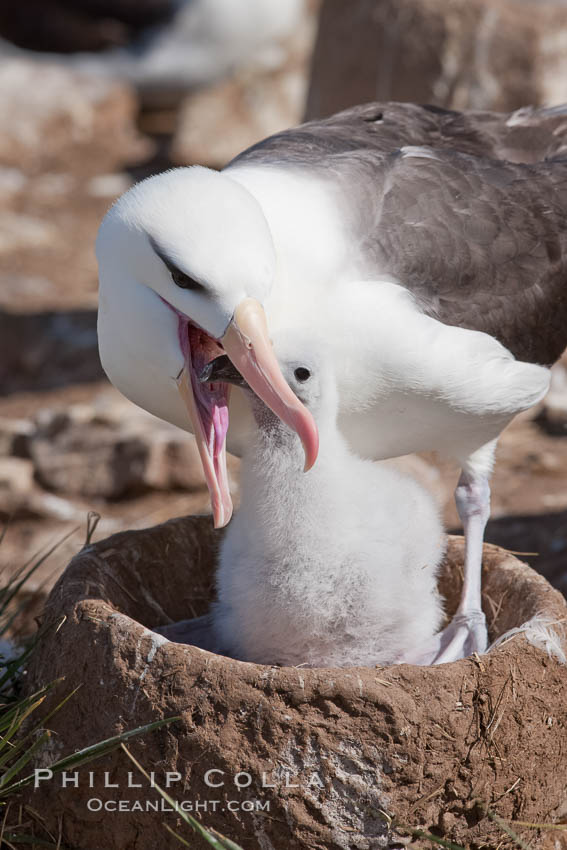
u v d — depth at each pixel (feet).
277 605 27.73
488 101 58.08
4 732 26.84
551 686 26.05
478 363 27.53
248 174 27.40
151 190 24.97
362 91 60.34
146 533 31.22
